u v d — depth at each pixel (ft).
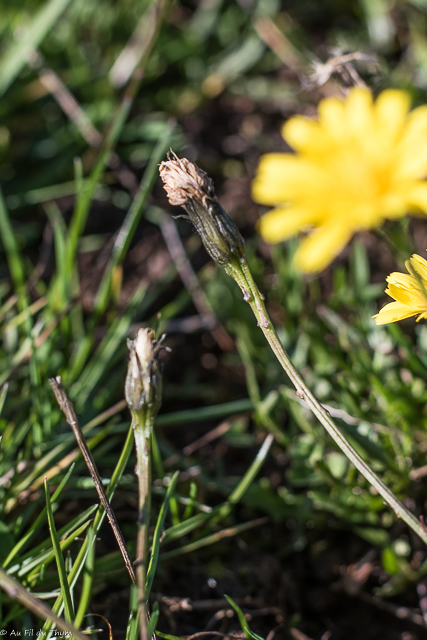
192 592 0.87
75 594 0.83
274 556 0.91
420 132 0.98
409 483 0.89
